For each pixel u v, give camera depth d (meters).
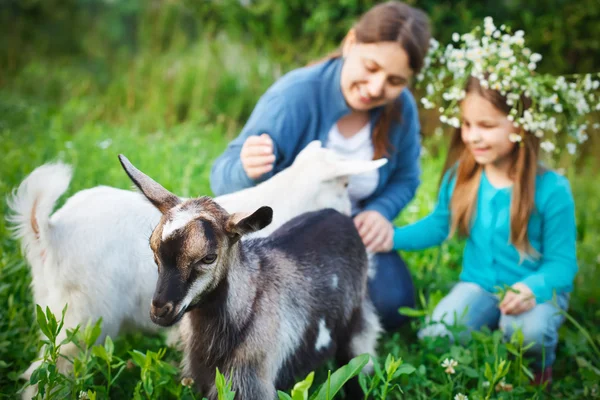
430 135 8.23
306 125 4.20
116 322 3.26
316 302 3.09
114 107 9.33
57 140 6.84
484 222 4.11
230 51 9.82
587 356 3.92
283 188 3.62
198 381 2.95
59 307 3.18
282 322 2.90
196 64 9.62
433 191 6.39
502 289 3.84
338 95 4.09
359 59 3.87
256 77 9.34
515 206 3.94
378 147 4.30
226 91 9.20
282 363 2.94
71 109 8.82
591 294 4.61
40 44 11.86
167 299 2.37
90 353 3.09
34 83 10.16
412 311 3.70
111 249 3.19
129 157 6.43
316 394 2.64
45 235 3.09
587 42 8.63
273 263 2.97
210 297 2.65
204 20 10.32
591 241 5.62
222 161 4.16
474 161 4.11
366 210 4.35
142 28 10.86
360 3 8.81
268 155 3.75
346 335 3.40
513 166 3.99
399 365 2.96
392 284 4.30
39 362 3.05
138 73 9.91
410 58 3.82
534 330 3.72
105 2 12.08
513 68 3.81
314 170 3.65
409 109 4.43
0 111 8.00
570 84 3.98
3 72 10.84
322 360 3.21
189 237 2.41
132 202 3.33
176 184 5.70
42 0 12.16
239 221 2.50
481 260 4.19
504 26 4.05
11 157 5.79
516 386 3.38
